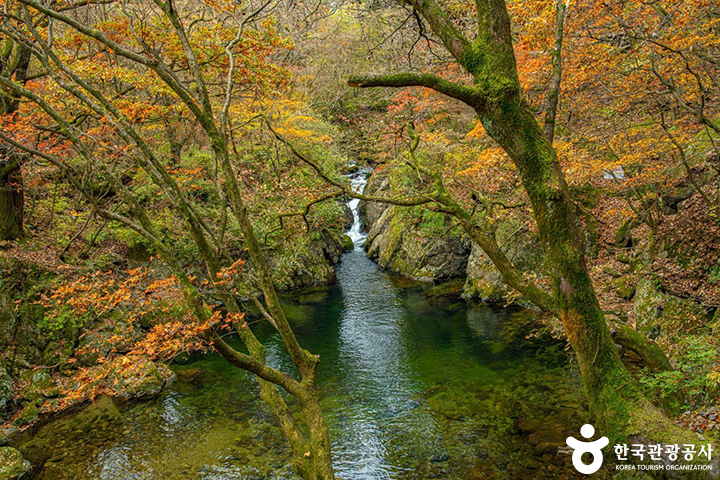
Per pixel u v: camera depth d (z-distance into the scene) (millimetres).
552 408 8969
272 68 8883
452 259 19297
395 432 8570
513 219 13875
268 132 16781
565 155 10625
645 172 10617
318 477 5180
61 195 14195
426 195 5844
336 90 24766
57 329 10906
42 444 8477
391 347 12672
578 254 4688
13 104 10562
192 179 14125
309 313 15664
